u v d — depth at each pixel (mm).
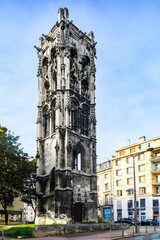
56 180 46406
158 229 45281
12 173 42406
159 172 72312
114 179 83938
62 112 50938
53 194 48188
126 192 78875
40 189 52250
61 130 49562
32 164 48031
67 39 55344
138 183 76375
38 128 56344
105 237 30422
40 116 57438
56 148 48062
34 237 31359
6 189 42688
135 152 79250
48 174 51344
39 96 58969
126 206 77625
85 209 48969
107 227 41906
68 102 51188
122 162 82812
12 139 44875
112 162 86188
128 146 82062
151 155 74938
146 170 75188
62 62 54125
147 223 60125
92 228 39031
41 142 55625
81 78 57719
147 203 72375
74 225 36375
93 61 61656
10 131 45188
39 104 58250
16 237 31125
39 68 61438
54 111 54406
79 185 49531
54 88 55719
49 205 49000
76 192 48406
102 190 89125
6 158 42938
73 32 58719
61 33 55562
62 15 56688
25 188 55406
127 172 80812
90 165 53031
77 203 48656
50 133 53312
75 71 56844
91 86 59500
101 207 86312
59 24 56375
